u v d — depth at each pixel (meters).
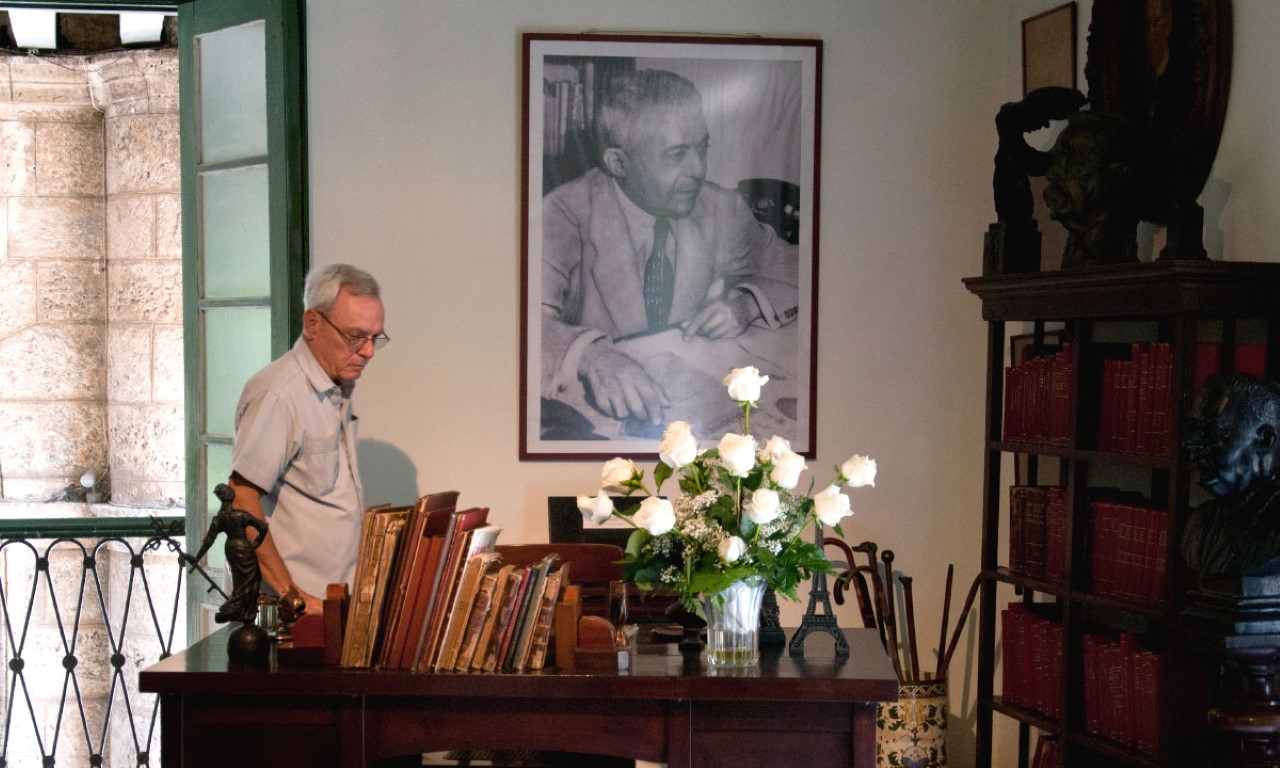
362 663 2.61
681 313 4.74
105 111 6.91
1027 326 4.68
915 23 4.80
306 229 4.54
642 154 4.71
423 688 2.55
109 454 6.96
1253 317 3.28
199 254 4.63
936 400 4.83
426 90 4.67
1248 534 2.83
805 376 4.78
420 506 2.63
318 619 2.66
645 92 4.70
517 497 4.71
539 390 4.70
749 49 4.72
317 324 3.48
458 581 2.61
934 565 4.84
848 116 4.79
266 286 4.47
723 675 2.55
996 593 4.71
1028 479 4.38
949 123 4.81
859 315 4.80
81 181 6.93
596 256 4.71
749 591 2.64
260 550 3.19
